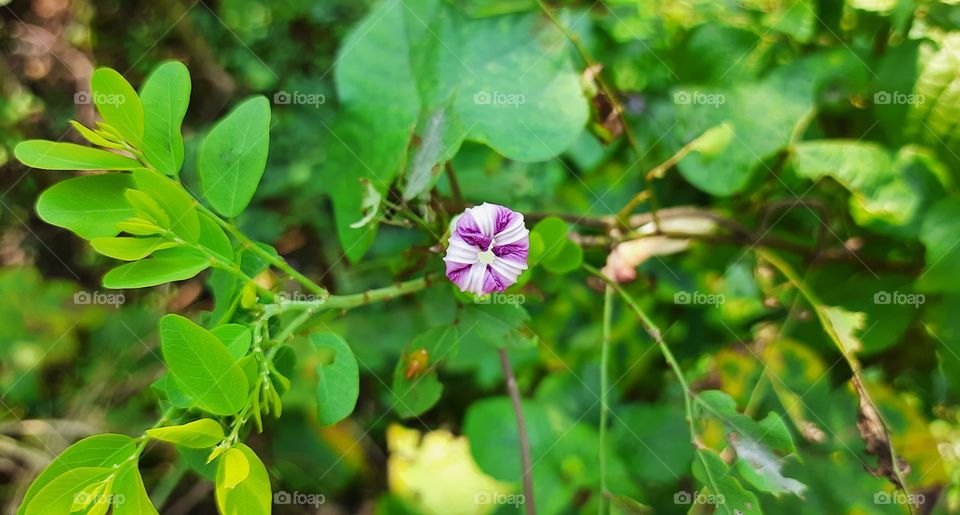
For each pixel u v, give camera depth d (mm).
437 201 217
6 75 350
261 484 170
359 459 304
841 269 246
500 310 206
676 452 267
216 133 191
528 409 283
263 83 359
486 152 296
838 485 234
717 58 246
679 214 246
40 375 330
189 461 194
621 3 276
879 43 240
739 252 259
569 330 297
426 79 238
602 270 245
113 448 169
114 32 367
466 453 295
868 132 240
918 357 239
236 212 189
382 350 305
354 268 311
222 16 367
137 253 173
